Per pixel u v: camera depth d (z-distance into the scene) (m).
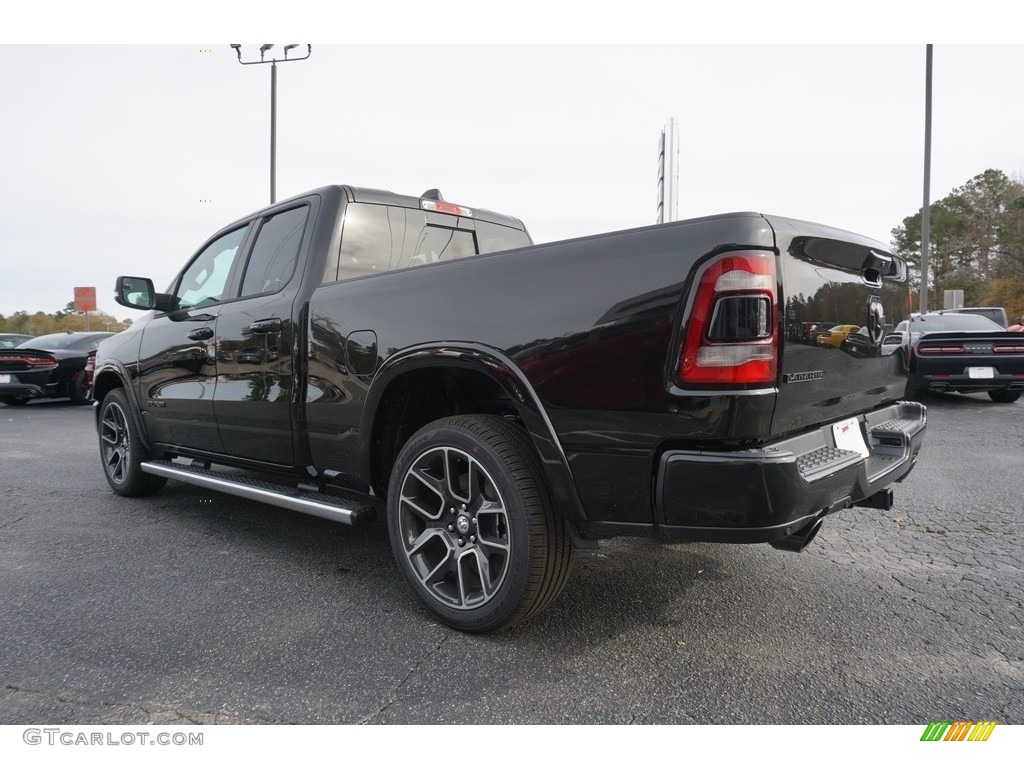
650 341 2.06
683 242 2.03
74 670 2.28
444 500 2.59
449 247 3.98
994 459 5.78
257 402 3.41
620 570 3.21
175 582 3.10
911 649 2.41
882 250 2.76
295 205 3.55
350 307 2.93
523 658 2.36
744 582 3.06
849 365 2.47
